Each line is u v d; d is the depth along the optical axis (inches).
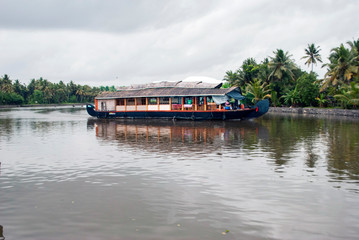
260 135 857.5
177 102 1573.6
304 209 307.7
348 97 1699.1
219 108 1449.3
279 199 335.0
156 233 260.4
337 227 269.4
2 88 4709.6
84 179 420.5
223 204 322.3
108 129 1091.9
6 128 1140.5
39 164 512.7
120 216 295.7
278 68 2477.9
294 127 1080.8
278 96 2605.8
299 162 506.3
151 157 559.2
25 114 2261.3
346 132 909.8
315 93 2130.9
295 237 252.7
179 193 357.4
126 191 367.6
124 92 1784.0
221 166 482.0
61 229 269.9
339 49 1822.1
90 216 296.4
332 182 393.7
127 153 601.6
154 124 1301.7
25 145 716.7
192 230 265.1
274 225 273.4
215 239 249.6
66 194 359.9
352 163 496.7
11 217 296.4
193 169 464.8
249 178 413.7
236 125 1190.3
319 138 785.6
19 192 368.2
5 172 462.0
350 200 331.0
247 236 254.2
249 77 2792.8
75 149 655.1
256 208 310.8
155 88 1729.8
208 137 829.8
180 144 710.5
